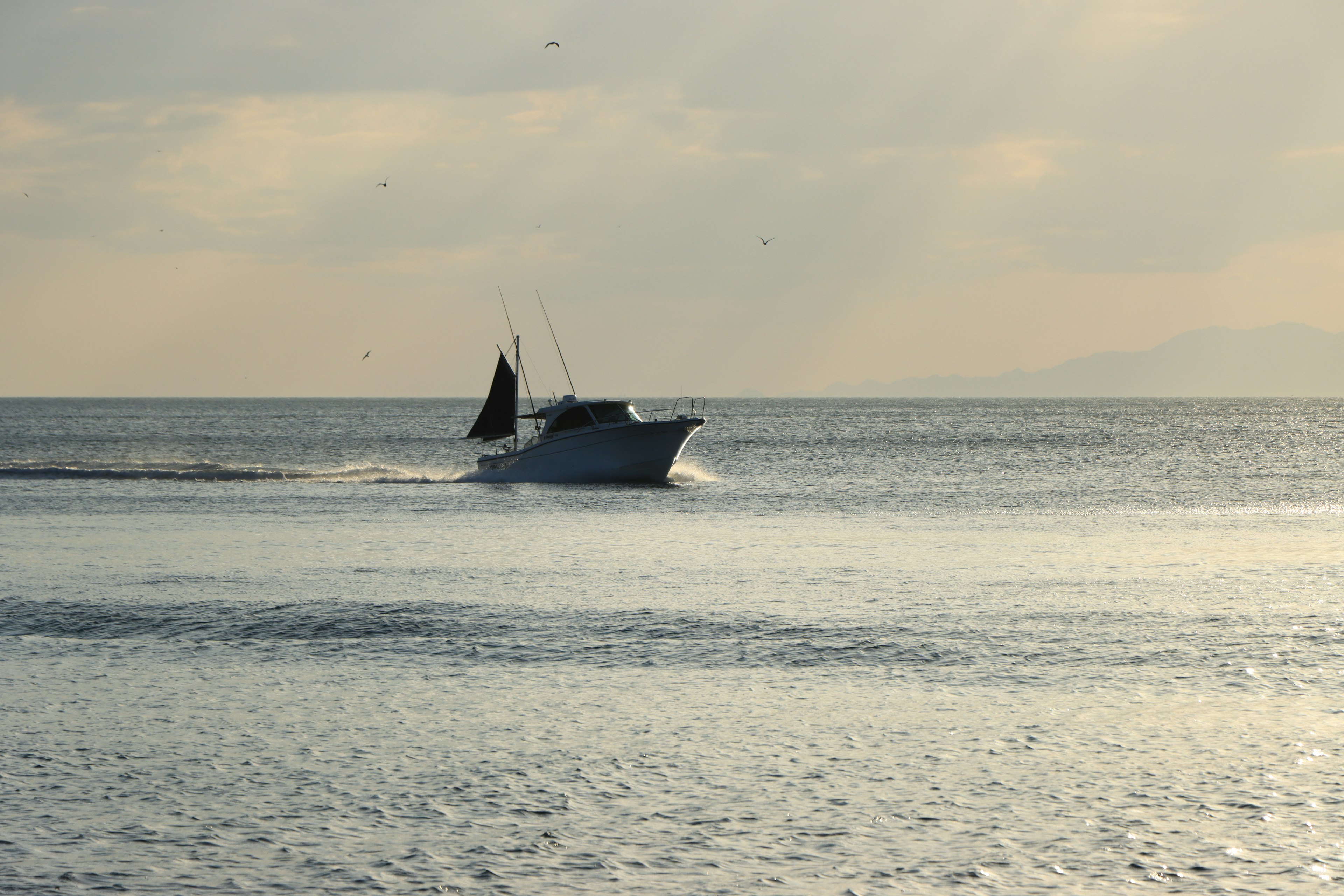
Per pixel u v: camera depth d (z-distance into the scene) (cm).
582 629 6988
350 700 5316
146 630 6975
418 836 3647
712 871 3394
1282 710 5056
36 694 5428
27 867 3409
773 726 4859
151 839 3622
